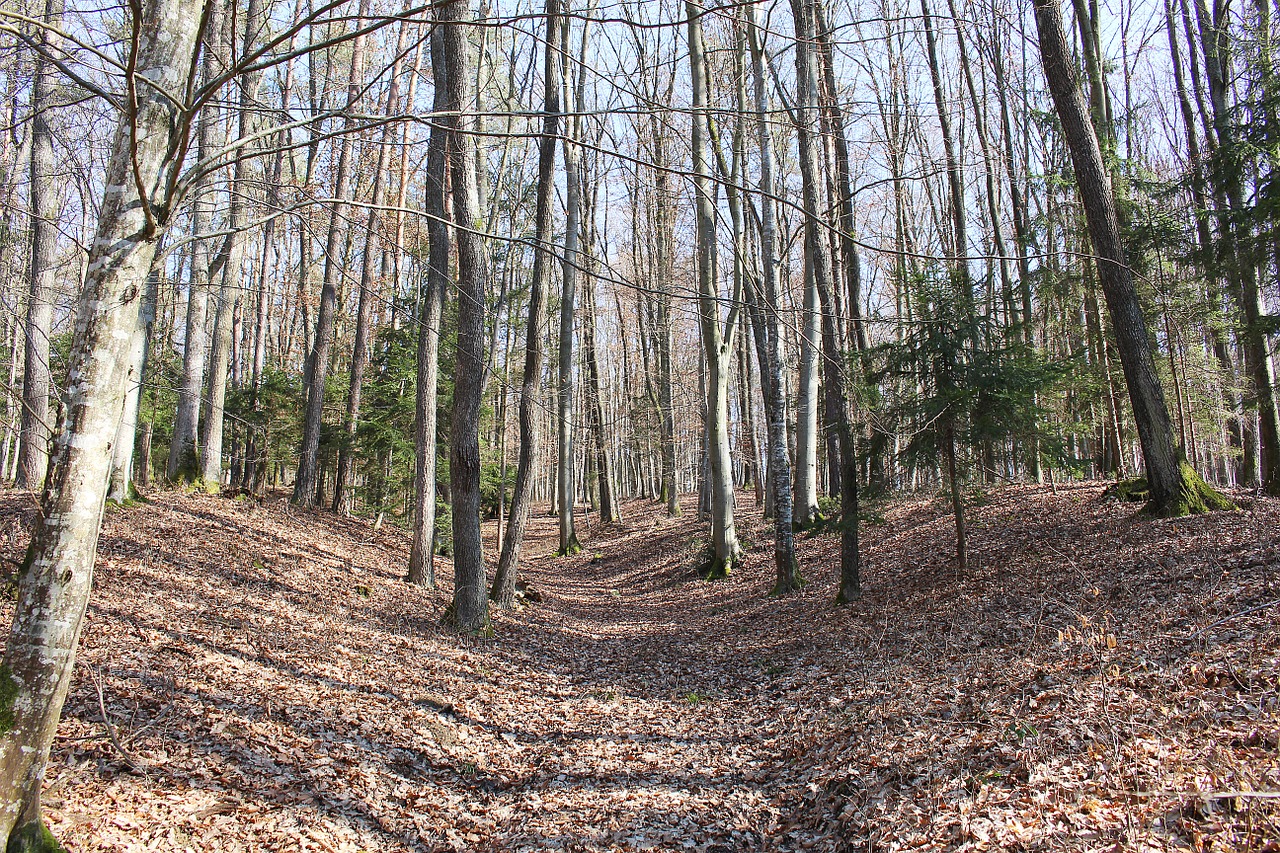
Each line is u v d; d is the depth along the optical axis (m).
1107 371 15.21
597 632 13.42
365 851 4.70
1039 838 3.80
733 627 12.72
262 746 5.63
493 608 12.80
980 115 16.81
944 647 8.12
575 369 29.33
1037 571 10.11
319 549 14.28
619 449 43.94
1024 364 10.02
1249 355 14.73
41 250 8.96
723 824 5.34
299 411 23.77
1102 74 15.84
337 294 22.64
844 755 6.02
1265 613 5.86
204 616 8.30
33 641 3.31
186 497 14.73
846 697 7.57
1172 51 15.73
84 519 3.44
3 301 5.85
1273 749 3.87
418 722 6.99
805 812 5.38
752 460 27.53
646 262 28.80
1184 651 5.62
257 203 3.79
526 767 6.59
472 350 11.09
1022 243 15.87
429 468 14.18
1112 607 7.63
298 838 4.60
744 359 29.39
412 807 5.45
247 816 4.69
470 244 10.98
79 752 4.83
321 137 3.44
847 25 3.76
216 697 6.23
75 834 4.01
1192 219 13.58
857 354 11.09
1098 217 11.16
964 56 16.52
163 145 3.67
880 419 10.47
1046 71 11.30
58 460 3.41
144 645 6.88
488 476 22.19
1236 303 14.66
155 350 21.92
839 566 14.65
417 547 14.05
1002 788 4.47
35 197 8.99
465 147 10.75
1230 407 15.61
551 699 8.70
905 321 10.01
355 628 9.73
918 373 10.54
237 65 3.17
